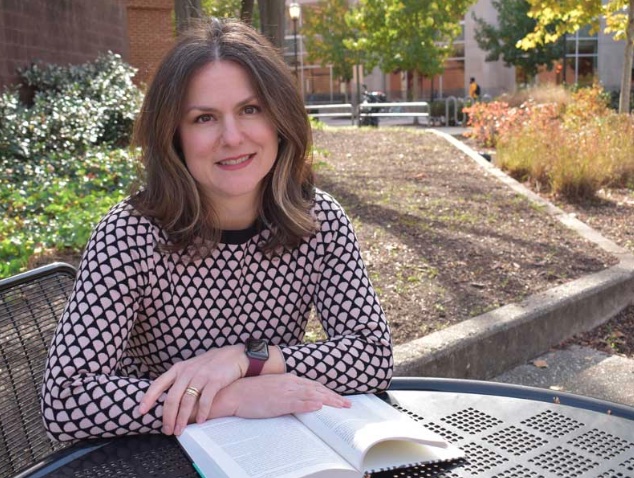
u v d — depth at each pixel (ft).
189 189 6.06
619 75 124.36
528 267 17.75
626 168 30.35
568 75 128.16
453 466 5.01
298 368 5.98
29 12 36.65
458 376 12.91
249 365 5.82
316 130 48.32
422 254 18.56
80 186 22.79
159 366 6.38
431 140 42.98
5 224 18.45
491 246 19.54
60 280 7.34
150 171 6.14
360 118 70.13
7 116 27.68
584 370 14.05
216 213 6.24
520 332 14.21
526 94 66.08
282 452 4.83
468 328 13.53
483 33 118.01
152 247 6.04
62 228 18.07
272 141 6.18
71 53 41.60
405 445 5.11
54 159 26.78
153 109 6.02
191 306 6.23
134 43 67.92
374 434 4.92
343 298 6.57
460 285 16.26
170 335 6.25
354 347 6.23
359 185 27.66
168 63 6.02
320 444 4.95
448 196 26.04
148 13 67.77
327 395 5.58
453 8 96.48
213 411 5.47
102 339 5.76
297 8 85.66
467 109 50.98
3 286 6.73
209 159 6.01
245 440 5.05
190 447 5.07
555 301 15.15
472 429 5.54
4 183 23.17
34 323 6.91
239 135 5.91
